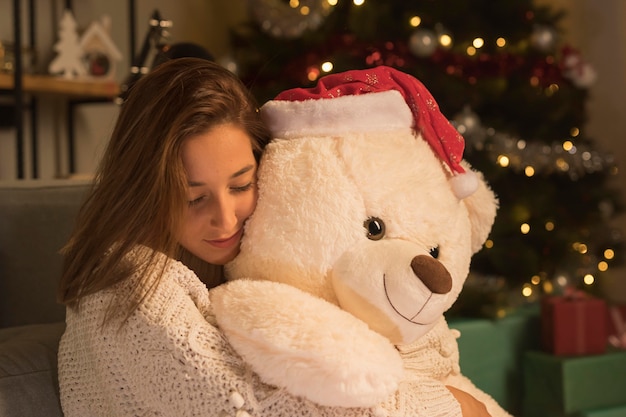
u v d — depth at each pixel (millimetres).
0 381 964
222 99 880
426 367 1060
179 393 847
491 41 2709
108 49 2648
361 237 867
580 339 2436
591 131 3186
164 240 894
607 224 3051
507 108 2783
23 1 2719
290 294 829
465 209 1019
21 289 1354
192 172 865
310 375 778
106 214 898
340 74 971
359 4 2582
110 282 896
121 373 895
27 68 2619
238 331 822
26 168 2734
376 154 888
